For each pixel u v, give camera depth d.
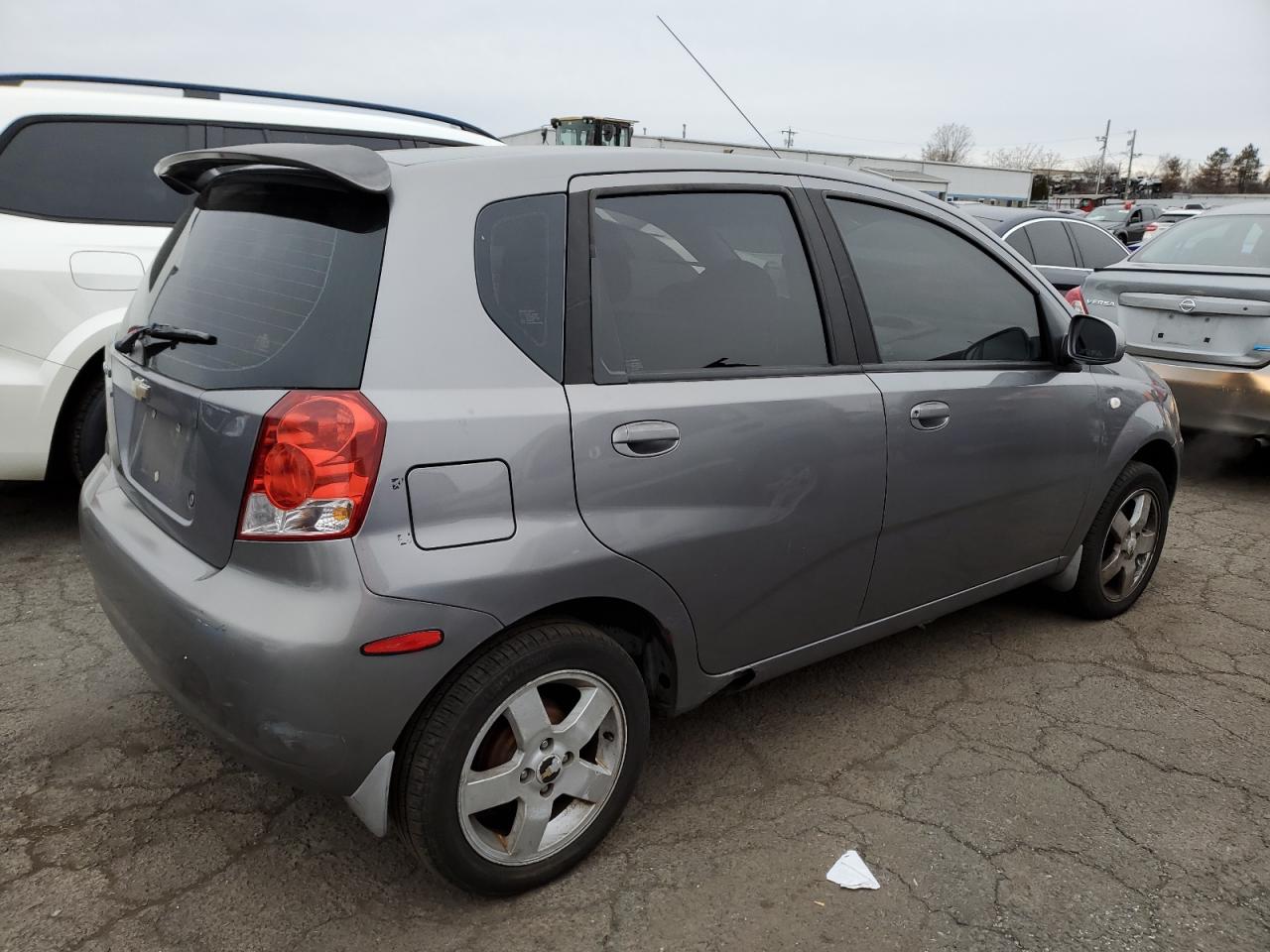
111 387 2.72
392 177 2.11
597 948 2.13
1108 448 3.62
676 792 2.72
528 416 2.10
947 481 3.00
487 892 2.23
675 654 2.46
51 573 4.05
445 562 1.97
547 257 2.24
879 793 2.74
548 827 2.30
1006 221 8.55
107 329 4.12
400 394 1.97
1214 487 6.11
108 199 4.29
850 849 2.48
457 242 2.11
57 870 2.33
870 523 2.80
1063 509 3.52
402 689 1.96
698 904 2.27
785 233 2.72
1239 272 5.83
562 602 2.21
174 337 2.27
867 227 2.94
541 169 2.30
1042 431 3.30
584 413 2.18
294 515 1.90
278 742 1.94
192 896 2.26
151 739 2.89
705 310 2.50
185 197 4.47
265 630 1.90
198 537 2.10
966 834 2.56
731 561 2.48
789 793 2.73
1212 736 3.10
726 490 2.43
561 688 2.32
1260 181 109.25
